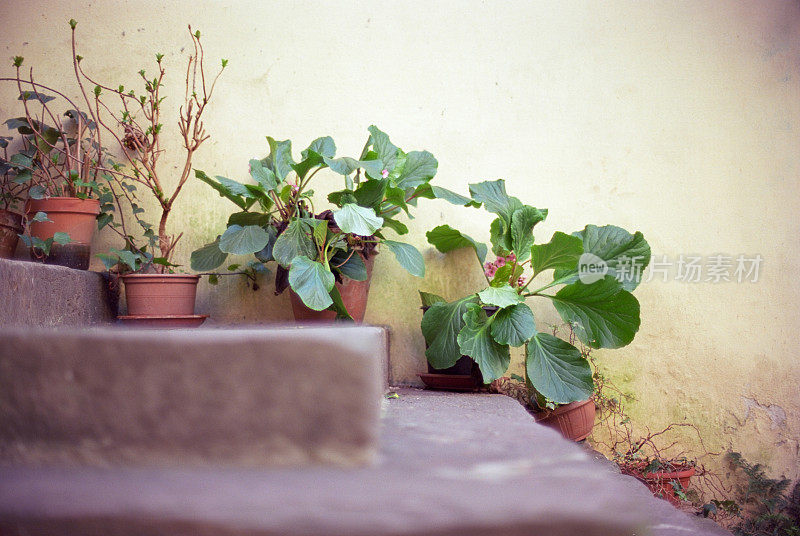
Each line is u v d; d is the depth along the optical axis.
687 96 3.18
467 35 3.25
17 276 1.85
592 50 3.22
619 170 3.18
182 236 3.20
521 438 1.01
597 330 2.54
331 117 3.24
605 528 0.60
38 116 3.23
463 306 2.73
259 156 3.23
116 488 0.65
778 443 3.01
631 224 3.16
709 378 3.07
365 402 0.70
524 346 3.08
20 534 0.60
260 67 3.27
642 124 3.19
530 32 3.23
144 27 3.28
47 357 0.72
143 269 2.91
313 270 2.37
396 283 3.17
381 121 3.23
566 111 3.21
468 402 2.19
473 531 0.58
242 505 0.60
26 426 0.72
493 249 2.83
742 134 3.16
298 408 0.70
